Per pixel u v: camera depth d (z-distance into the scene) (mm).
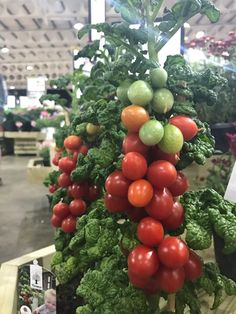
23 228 1319
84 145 372
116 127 273
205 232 248
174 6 272
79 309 274
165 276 239
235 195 366
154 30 281
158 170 234
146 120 239
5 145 3387
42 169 1346
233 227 247
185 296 269
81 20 2922
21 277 379
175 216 251
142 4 281
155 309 272
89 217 295
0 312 365
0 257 1070
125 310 252
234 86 590
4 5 2623
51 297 365
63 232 374
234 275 365
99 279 271
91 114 298
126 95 259
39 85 4766
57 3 2627
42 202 1681
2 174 2404
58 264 352
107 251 276
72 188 367
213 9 275
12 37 3715
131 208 256
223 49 647
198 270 257
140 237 240
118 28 276
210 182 524
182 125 248
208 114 571
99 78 392
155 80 250
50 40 3844
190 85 271
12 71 5891
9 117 3352
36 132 3285
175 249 232
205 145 266
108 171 272
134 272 235
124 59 273
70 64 5316
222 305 359
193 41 711
